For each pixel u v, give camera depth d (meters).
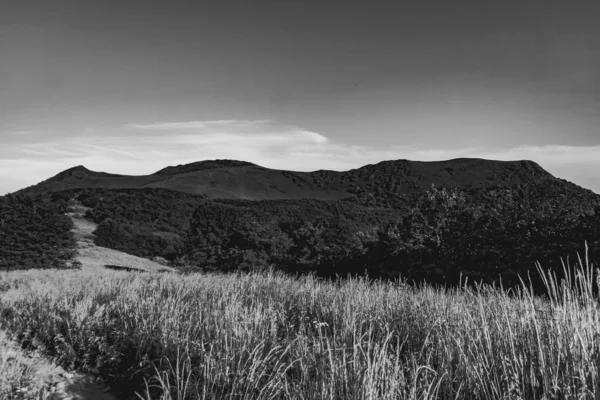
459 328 4.28
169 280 12.57
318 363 4.08
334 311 5.87
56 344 6.66
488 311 4.46
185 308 7.57
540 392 3.15
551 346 3.20
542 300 5.45
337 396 3.50
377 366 3.32
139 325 6.80
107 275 16.48
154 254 71.69
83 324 7.30
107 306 8.50
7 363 5.48
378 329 5.27
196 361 5.21
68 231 50.84
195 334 6.13
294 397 3.56
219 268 36.62
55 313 8.16
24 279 16.31
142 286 11.85
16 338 6.98
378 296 7.24
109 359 5.80
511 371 3.21
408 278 18.83
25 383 5.14
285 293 8.73
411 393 3.14
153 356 5.78
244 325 5.50
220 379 4.48
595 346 2.99
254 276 12.27
